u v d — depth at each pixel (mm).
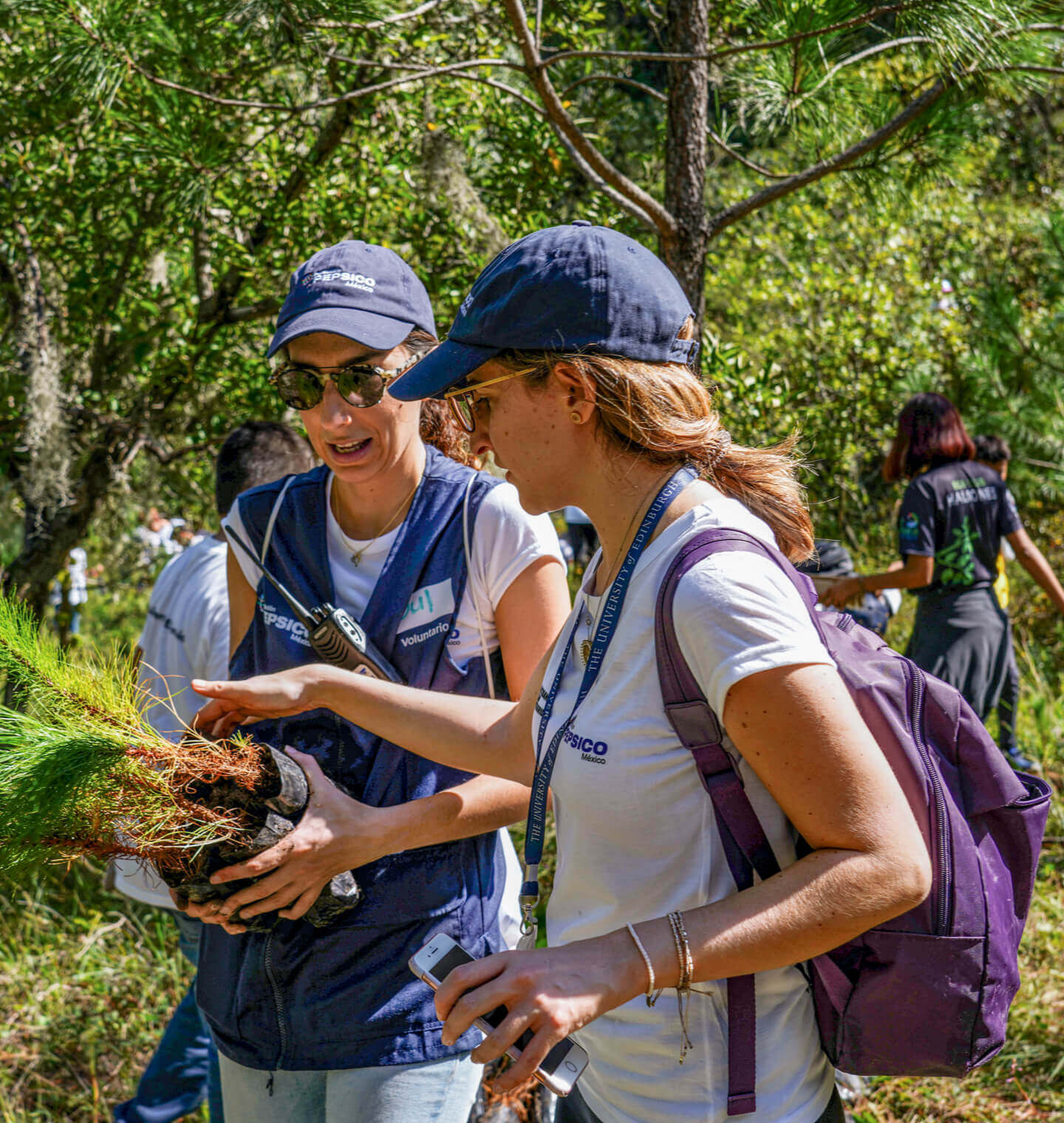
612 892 1190
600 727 1172
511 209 3818
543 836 1291
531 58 2412
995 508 4270
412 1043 1596
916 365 6617
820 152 2775
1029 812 1214
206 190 3098
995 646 4309
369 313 1602
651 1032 1201
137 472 4691
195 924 2398
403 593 1641
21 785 1270
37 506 3996
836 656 1179
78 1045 3008
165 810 1310
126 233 4062
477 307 1204
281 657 1690
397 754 1613
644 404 1157
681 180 2645
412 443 1675
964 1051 1157
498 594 1633
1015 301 6648
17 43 3451
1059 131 10086
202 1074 2527
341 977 1589
